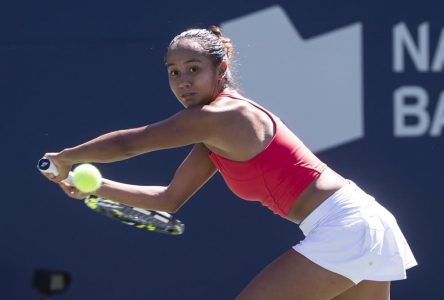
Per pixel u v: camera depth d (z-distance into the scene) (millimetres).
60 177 12734
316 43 20500
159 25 20438
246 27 20438
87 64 20422
